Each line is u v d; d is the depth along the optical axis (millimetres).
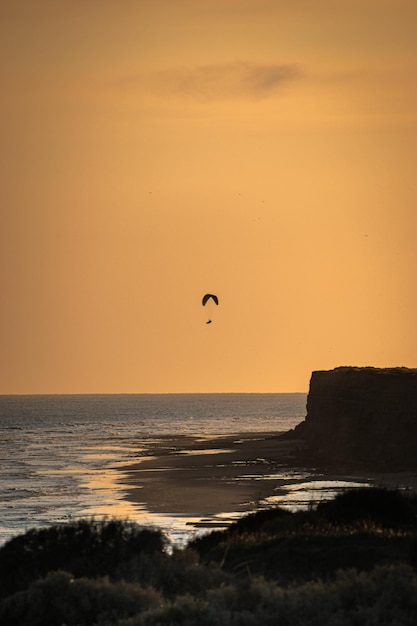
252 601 49812
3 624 52406
